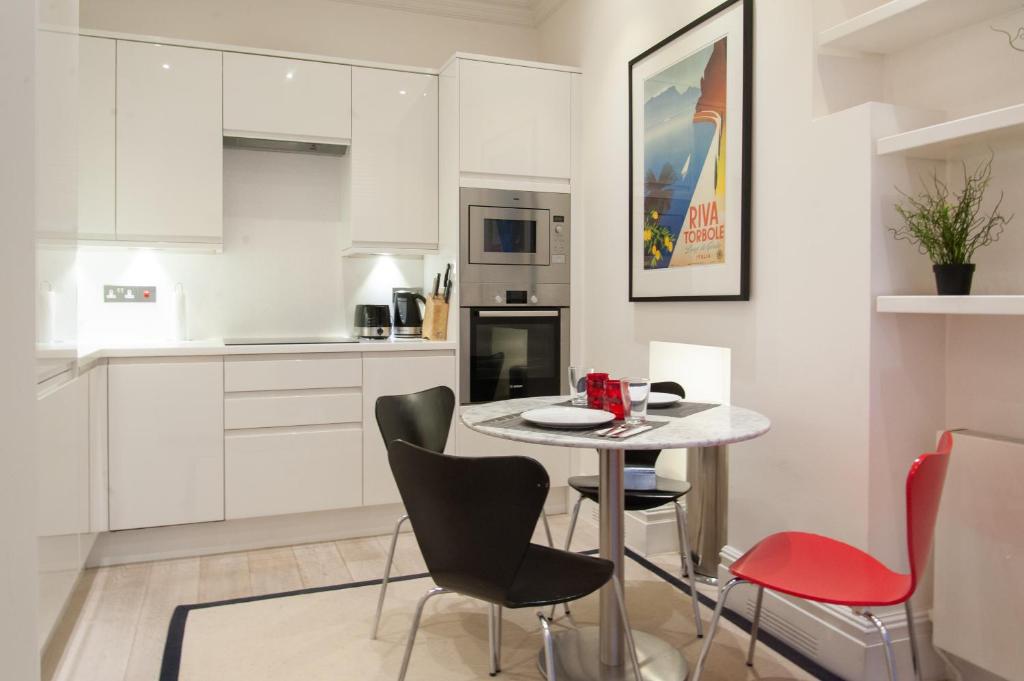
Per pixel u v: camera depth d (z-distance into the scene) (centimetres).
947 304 185
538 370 380
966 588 194
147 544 316
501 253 370
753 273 256
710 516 285
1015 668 183
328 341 366
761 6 252
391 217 378
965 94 207
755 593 250
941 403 218
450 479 154
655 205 313
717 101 272
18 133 137
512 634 245
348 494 343
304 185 398
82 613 258
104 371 300
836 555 183
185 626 247
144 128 336
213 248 352
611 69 354
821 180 225
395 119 377
